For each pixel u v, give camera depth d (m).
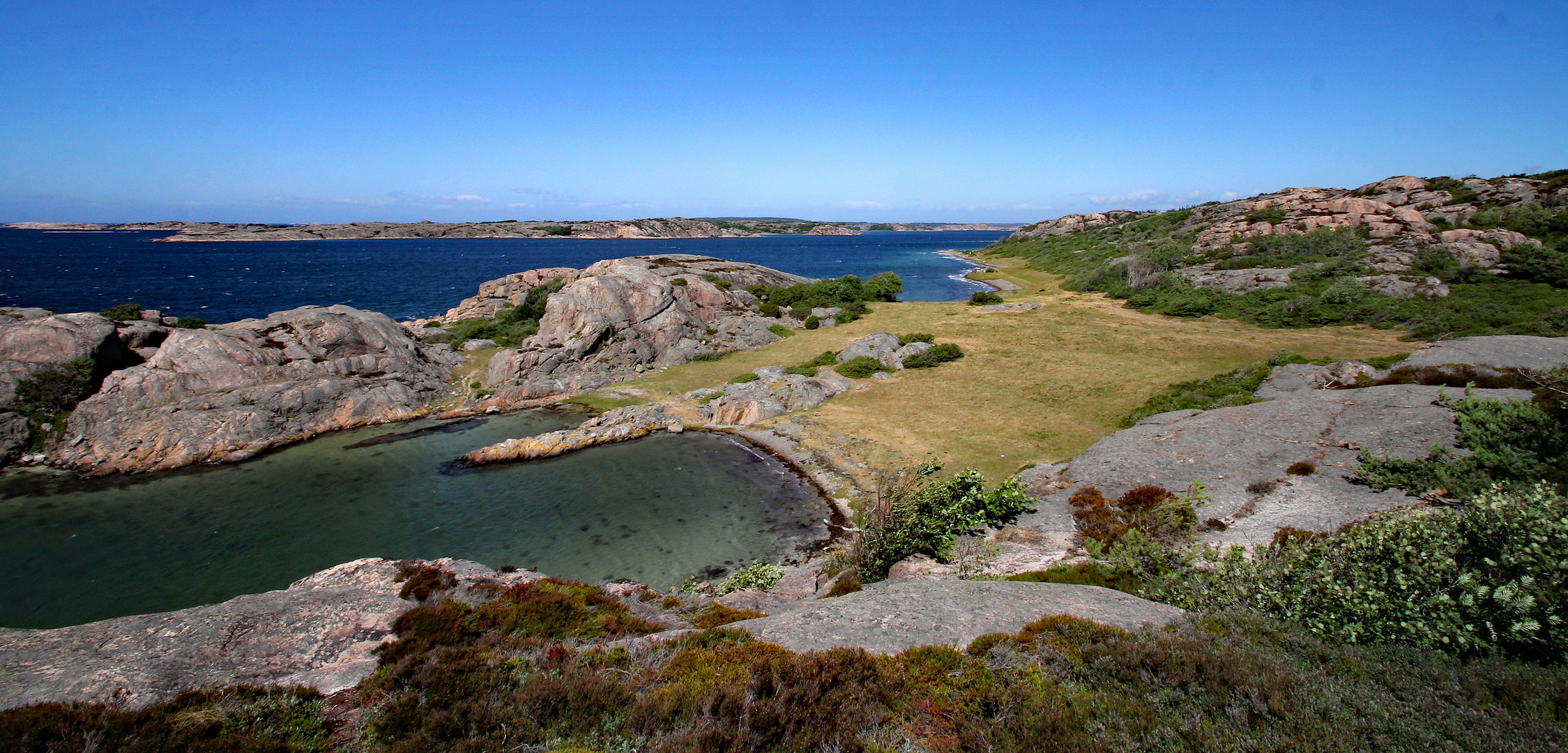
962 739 7.54
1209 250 89.06
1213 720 7.46
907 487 20.67
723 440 36.72
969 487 20.23
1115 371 44.44
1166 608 11.62
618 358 52.38
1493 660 8.59
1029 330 59.16
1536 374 23.25
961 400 40.41
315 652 10.06
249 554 25.34
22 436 34.38
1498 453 17.00
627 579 23.30
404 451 36.34
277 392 38.81
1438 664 8.63
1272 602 10.97
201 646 9.61
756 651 9.25
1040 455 31.58
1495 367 25.00
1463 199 85.19
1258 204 110.94
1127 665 8.55
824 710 7.88
